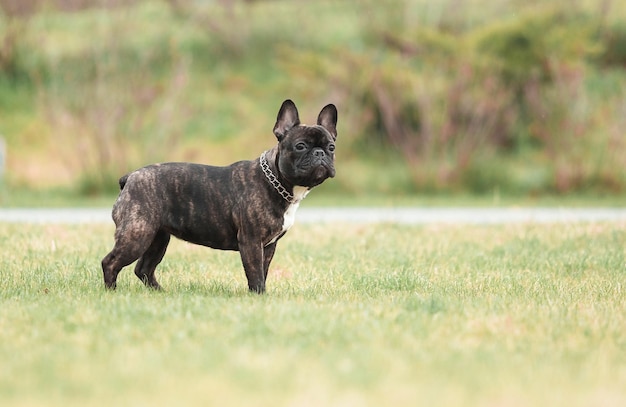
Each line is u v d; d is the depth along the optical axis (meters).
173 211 8.84
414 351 6.40
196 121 31.09
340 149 28.41
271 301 8.23
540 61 28.91
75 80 28.62
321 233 15.39
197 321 7.30
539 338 7.00
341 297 8.94
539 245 13.93
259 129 30.97
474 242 14.34
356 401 5.13
